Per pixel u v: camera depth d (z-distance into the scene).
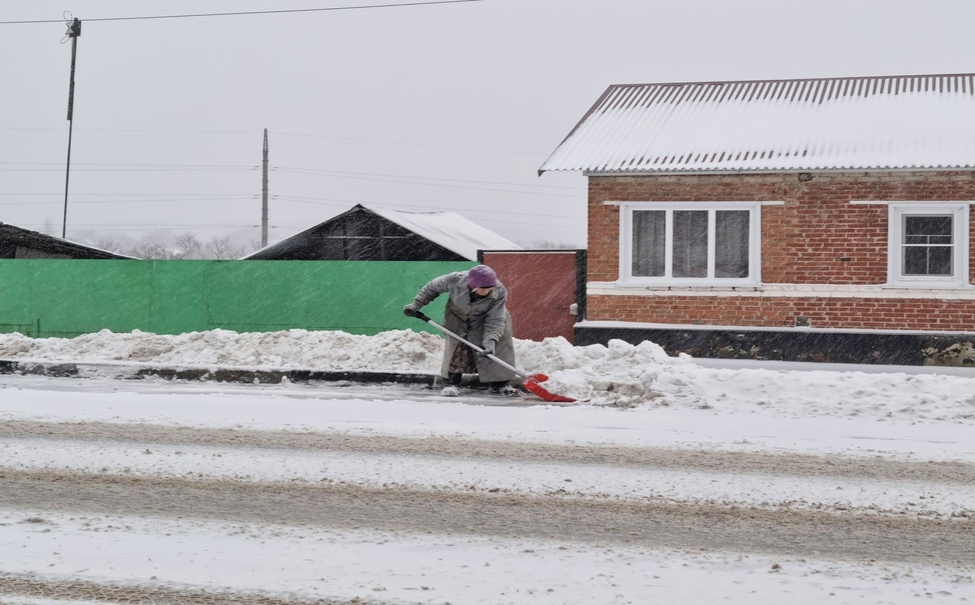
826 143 17.30
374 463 8.11
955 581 5.38
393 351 14.43
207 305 20.92
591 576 5.40
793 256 16.94
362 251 28.20
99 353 15.31
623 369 12.93
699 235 17.36
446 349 12.72
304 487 7.34
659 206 17.39
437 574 5.42
